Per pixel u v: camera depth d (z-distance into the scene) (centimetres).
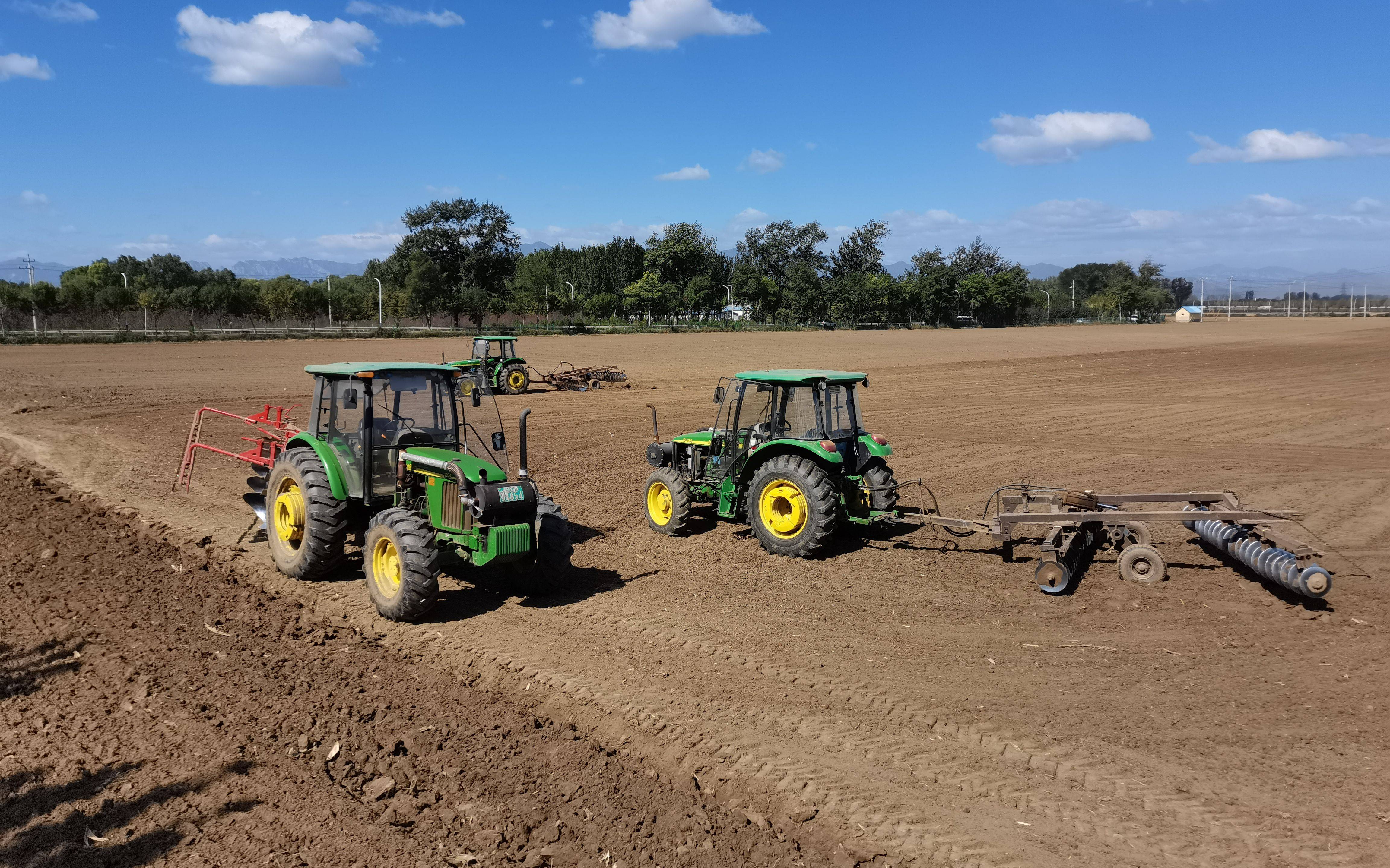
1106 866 399
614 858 403
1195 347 4900
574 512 1116
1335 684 595
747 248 11775
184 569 857
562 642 669
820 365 3691
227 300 6212
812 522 882
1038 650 659
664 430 1855
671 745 507
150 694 572
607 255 10788
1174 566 871
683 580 831
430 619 720
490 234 8312
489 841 414
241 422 1877
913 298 9794
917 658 642
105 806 439
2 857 398
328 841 412
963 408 2233
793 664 629
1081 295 15662
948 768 484
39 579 818
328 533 785
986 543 959
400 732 522
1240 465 1412
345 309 6688
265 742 508
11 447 1534
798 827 430
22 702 559
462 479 721
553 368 3575
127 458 1447
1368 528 1005
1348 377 2922
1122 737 521
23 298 5338
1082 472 1374
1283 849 411
